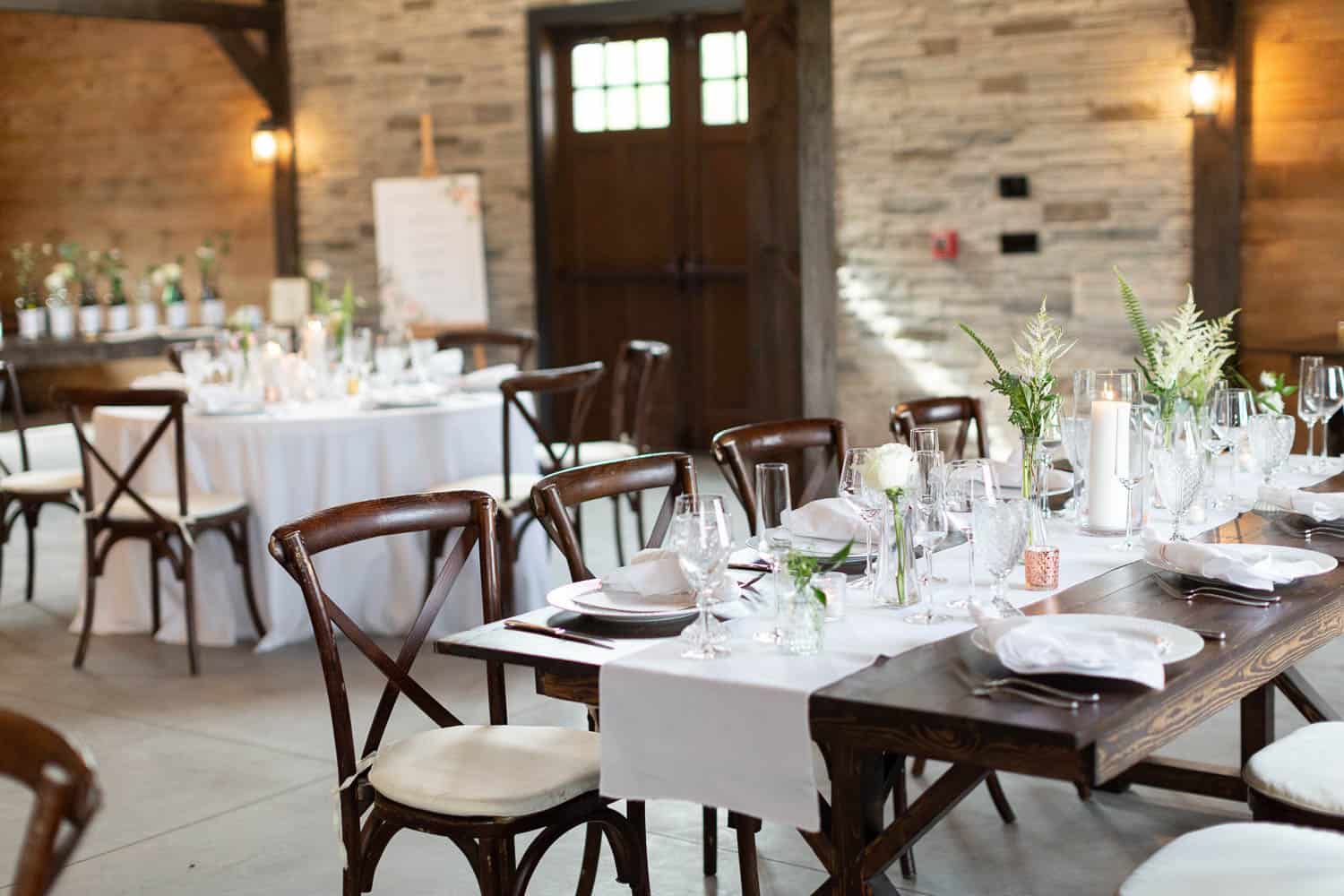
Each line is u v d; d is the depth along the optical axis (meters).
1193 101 6.90
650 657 2.21
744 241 8.97
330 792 3.80
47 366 12.16
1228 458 3.77
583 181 9.33
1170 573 2.63
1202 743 3.86
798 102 5.86
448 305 9.47
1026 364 2.90
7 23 11.36
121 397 4.83
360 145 9.77
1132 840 3.31
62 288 9.06
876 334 8.04
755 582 2.67
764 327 6.02
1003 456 7.75
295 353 6.25
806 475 5.84
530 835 3.45
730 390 9.14
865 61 7.85
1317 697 3.29
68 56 11.11
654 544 3.20
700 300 9.13
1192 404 3.35
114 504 4.96
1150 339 3.41
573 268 9.43
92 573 5.03
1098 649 2.00
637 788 2.17
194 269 10.79
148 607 5.45
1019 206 7.54
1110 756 1.86
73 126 11.21
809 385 6.02
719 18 8.83
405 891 3.18
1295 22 6.61
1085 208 7.37
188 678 4.88
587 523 7.27
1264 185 6.80
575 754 2.56
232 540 5.12
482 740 2.64
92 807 1.41
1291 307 6.78
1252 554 2.60
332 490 5.18
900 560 2.46
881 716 1.95
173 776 3.96
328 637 2.59
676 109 9.01
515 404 5.18
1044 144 7.43
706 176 9.01
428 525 2.82
